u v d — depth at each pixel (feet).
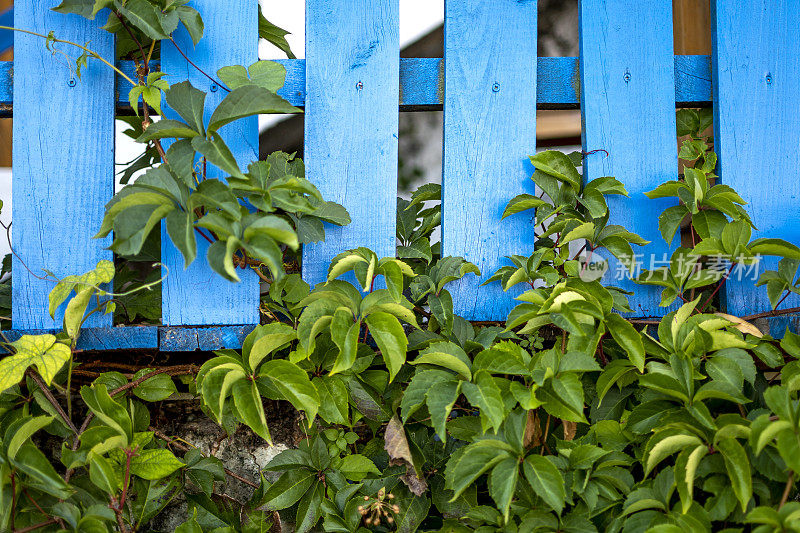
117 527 5.04
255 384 4.85
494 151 5.42
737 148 5.50
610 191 5.23
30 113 5.23
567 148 10.00
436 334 5.21
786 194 5.50
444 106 5.41
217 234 4.86
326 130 5.36
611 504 4.80
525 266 5.21
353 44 5.37
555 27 9.78
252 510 5.27
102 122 5.25
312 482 5.11
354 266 4.99
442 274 5.25
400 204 5.96
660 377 4.79
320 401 5.00
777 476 4.58
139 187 4.66
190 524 4.95
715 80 5.53
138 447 4.88
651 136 5.47
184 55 5.18
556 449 5.12
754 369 4.79
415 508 5.09
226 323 5.30
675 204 5.49
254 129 5.32
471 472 4.61
